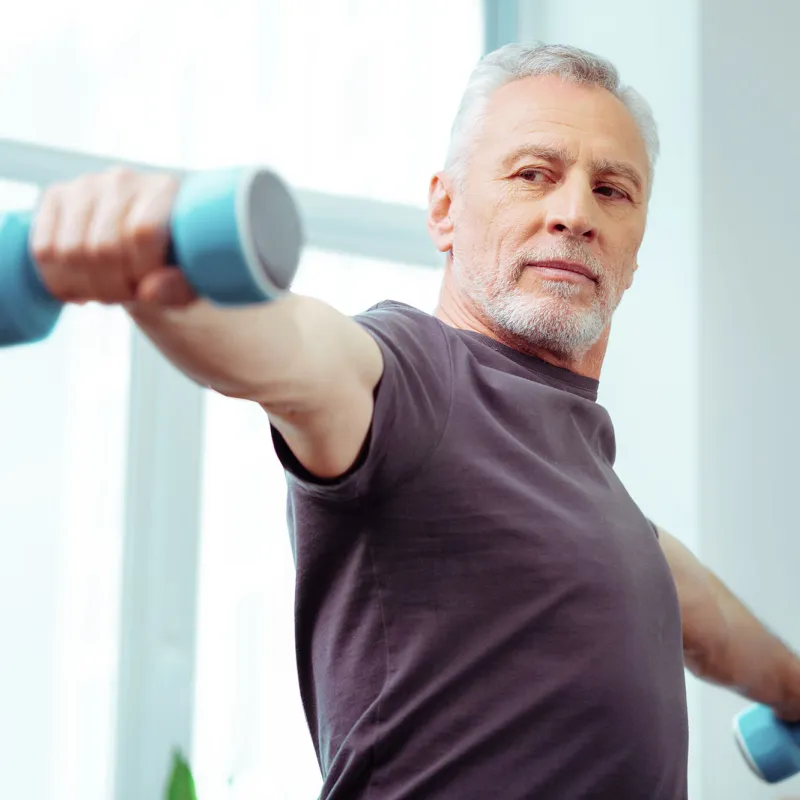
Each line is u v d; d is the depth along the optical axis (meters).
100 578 2.91
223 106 3.21
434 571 1.08
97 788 2.86
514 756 1.07
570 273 1.32
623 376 3.29
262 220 0.62
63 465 2.90
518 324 1.31
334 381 0.90
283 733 3.06
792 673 1.68
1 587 2.82
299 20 3.34
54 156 2.96
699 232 3.17
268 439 3.13
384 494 1.05
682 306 3.18
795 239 3.29
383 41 3.46
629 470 3.26
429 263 3.46
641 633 1.14
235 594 3.06
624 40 3.37
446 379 1.11
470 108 1.42
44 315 0.69
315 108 3.34
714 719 3.09
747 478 3.17
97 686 2.88
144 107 3.10
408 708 1.08
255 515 3.10
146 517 2.97
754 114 3.27
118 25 3.09
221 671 3.02
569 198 1.33
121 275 0.65
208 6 3.21
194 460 3.04
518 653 1.08
